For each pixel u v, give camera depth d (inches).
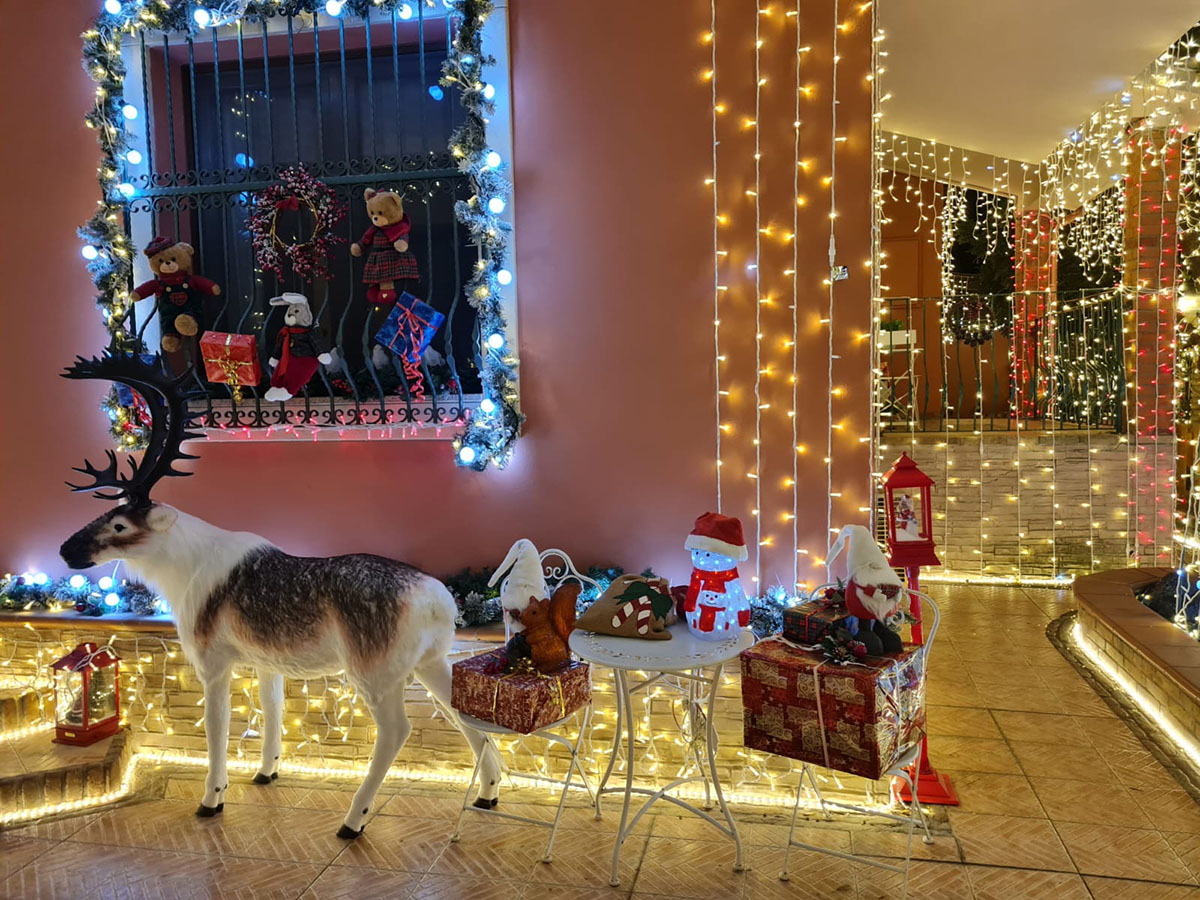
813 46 149.2
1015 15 247.4
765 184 152.3
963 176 412.8
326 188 161.5
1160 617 193.9
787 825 132.2
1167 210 281.4
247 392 178.1
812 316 152.5
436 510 166.6
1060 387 347.3
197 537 139.8
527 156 159.0
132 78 171.9
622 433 159.8
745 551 123.0
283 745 156.4
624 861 123.0
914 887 115.0
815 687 109.7
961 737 161.6
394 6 161.3
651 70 154.6
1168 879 115.6
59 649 165.8
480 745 135.4
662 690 143.5
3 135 175.3
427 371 160.7
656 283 156.9
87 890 118.1
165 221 182.9
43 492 177.9
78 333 175.3
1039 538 280.4
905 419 369.4
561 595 124.1
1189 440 284.4
